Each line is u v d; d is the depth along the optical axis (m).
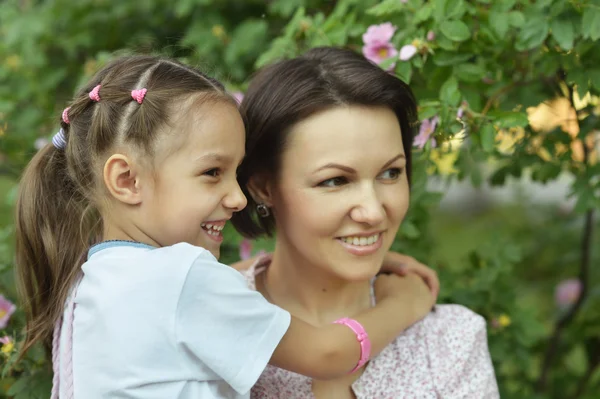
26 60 2.52
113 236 1.33
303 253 1.40
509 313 2.10
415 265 1.62
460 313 1.52
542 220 3.54
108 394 1.19
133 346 1.18
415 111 1.42
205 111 1.26
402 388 1.42
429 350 1.46
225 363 1.21
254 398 1.42
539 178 2.09
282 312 1.27
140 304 1.19
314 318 1.50
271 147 1.37
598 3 1.56
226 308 1.22
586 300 2.69
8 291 1.78
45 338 1.49
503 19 1.64
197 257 1.21
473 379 1.46
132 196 1.27
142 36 2.64
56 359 1.37
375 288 1.56
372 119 1.32
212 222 1.30
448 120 1.58
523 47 1.62
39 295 1.44
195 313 1.21
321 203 1.33
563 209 3.43
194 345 1.19
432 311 1.53
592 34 1.54
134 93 1.27
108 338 1.19
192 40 2.44
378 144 1.31
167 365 1.18
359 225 1.33
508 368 2.54
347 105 1.31
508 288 2.12
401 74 1.65
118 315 1.19
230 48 2.35
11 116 2.41
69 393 1.28
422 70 1.71
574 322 2.71
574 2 1.58
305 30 1.90
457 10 1.62
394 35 1.76
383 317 1.40
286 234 1.43
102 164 1.29
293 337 1.29
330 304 1.50
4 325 1.65
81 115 1.34
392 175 1.38
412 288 1.53
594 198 1.95
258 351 1.23
